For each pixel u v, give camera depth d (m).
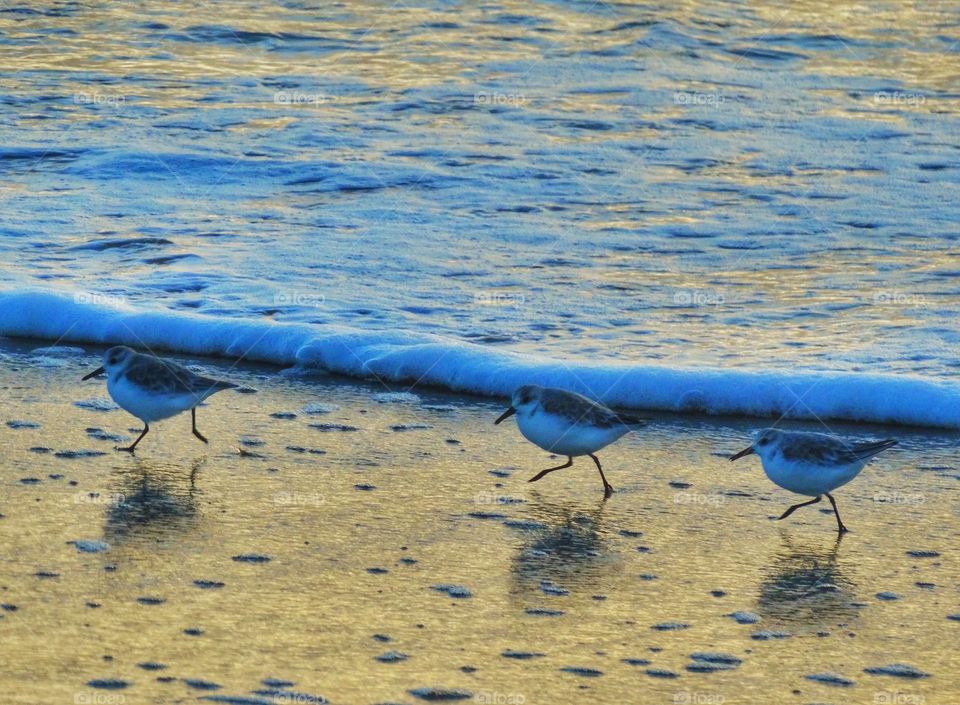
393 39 29.94
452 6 32.47
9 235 18.30
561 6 32.53
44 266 17.00
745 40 30.55
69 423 12.07
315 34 30.27
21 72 26.81
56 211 19.50
